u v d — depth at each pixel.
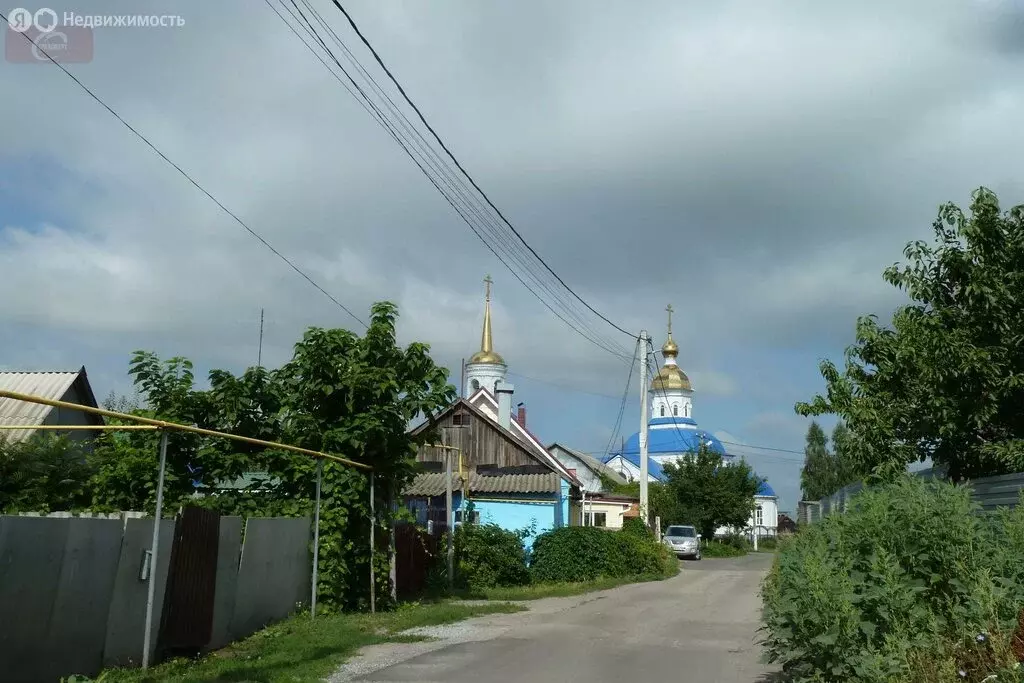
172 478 12.94
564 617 14.93
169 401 13.48
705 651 11.06
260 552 11.70
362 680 8.88
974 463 11.71
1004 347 10.59
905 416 11.86
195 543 10.08
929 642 6.40
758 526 74.44
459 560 20.20
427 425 16.89
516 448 29.77
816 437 73.06
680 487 56.81
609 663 10.02
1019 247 10.67
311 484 13.84
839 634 6.59
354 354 14.41
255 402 13.87
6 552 7.25
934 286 11.39
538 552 23.36
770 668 9.70
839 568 7.28
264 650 10.33
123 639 8.75
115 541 8.64
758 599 19.02
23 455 14.34
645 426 33.00
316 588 13.08
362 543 14.25
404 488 16.33
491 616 14.84
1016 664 5.55
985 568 6.75
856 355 12.59
